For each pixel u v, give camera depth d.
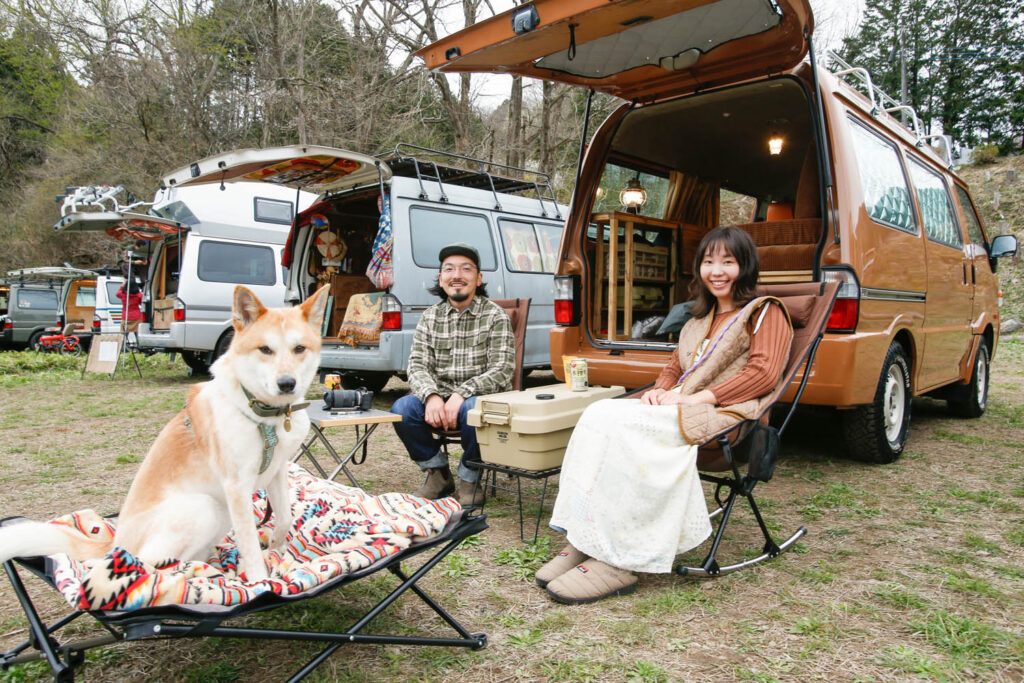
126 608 1.43
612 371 4.07
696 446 2.38
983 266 5.87
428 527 2.06
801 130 4.90
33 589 2.53
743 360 2.69
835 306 3.35
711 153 5.44
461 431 3.22
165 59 18.06
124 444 5.21
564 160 14.84
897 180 4.23
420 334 3.62
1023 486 3.60
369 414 3.45
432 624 2.20
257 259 9.04
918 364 4.30
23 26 19.06
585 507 2.40
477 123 15.73
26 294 15.10
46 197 21.61
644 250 5.07
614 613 2.23
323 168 6.09
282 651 2.04
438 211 6.48
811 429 5.25
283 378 1.78
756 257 2.78
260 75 17.69
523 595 2.41
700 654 1.96
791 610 2.23
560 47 3.39
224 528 1.94
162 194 8.77
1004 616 2.17
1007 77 41.84
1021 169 25.28
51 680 1.90
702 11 3.16
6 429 5.85
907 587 2.39
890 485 3.67
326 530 2.19
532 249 7.59
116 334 10.00
